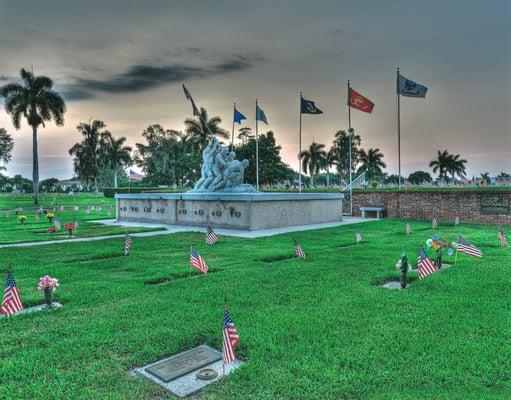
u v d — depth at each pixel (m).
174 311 6.42
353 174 86.81
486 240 13.71
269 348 5.00
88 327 5.77
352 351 4.88
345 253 11.33
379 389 4.07
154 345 5.14
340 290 7.49
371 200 25.67
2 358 4.90
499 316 6.03
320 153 83.06
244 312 6.29
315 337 5.30
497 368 4.47
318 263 9.95
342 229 17.81
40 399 3.95
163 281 8.61
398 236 15.23
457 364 4.58
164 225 21.05
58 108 44.62
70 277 8.77
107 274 9.10
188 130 62.38
